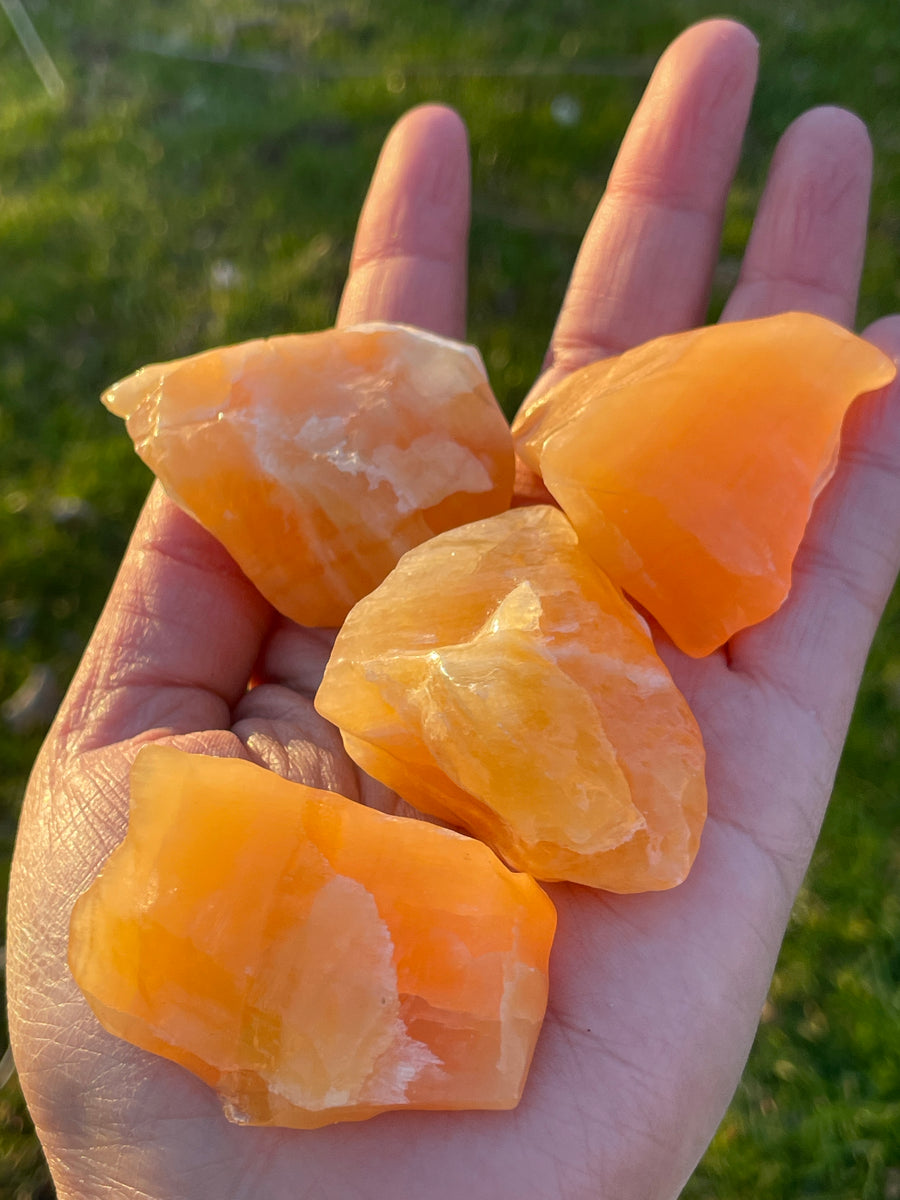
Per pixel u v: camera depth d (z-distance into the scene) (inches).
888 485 3.9
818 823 3.7
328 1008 2.8
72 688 4.0
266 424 3.9
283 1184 2.9
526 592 3.4
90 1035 3.1
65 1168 3.2
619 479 3.6
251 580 4.1
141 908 3.0
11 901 3.6
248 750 3.8
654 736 3.2
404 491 3.9
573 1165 3.0
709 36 5.0
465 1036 2.9
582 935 3.3
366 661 3.3
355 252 5.6
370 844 3.0
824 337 3.8
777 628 3.8
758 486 3.6
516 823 3.1
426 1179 2.9
